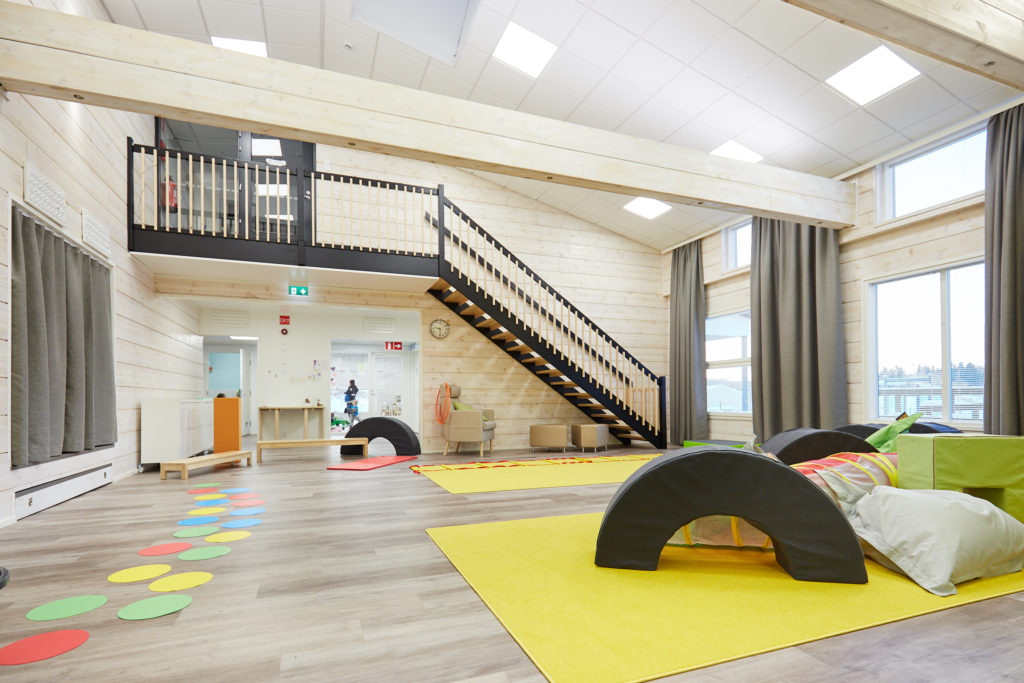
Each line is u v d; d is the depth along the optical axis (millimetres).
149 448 6324
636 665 1699
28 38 3590
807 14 4637
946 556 2367
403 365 12430
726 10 4816
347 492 4777
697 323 9281
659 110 6465
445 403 8344
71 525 3611
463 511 3967
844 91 5430
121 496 4656
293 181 8031
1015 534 2557
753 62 5348
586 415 9383
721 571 2613
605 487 5016
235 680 1636
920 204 6039
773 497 2504
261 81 4102
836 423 6617
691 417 9227
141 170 6801
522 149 4879
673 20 5105
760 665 1708
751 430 8422
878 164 6312
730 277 8750
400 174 8617
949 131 5570
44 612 2160
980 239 5434
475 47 6328
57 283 4434
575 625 1994
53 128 4355
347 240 8070
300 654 1798
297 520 3697
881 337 6492
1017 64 3662
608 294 9953
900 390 6266
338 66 7500
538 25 5680
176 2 6121
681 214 8805
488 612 2141
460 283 7605
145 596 2318
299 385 9797
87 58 3689
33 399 3959
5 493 3613
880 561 2680
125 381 5930
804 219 6332
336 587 2420
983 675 1646
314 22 6586
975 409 5559
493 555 2863
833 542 2457
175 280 7383
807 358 6973
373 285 7938
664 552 2943
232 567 2701
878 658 1753
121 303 5867
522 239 9352
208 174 7777
